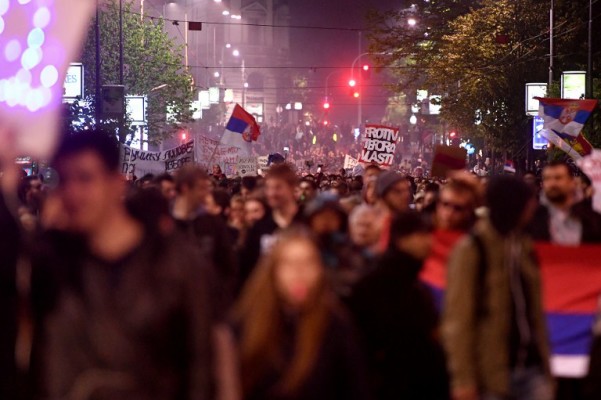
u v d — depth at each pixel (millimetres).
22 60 5008
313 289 5953
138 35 67000
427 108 103375
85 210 4969
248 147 36094
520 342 7238
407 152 131625
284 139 158250
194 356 4902
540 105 22125
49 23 5004
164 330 4875
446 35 59875
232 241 12281
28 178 21562
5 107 5012
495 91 57094
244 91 180625
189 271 4930
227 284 10234
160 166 35562
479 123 61406
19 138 5035
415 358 7879
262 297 6012
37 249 5805
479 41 56438
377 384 7863
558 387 9172
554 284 9227
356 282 7910
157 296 4871
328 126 161750
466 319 7230
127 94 66562
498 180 7324
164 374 4891
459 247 7387
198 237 10289
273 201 10961
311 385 5918
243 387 5984
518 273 7301
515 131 57562
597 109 41656
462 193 9891
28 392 6145
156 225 5051
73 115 48969
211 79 166000
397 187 11141
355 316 7879
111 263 4945
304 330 5953
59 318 4945
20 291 6039
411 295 7902
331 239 8523
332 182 24750
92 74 64188
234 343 5957
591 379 7785
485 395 7230
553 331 9188
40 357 5699
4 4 5004
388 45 62750
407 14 63812
